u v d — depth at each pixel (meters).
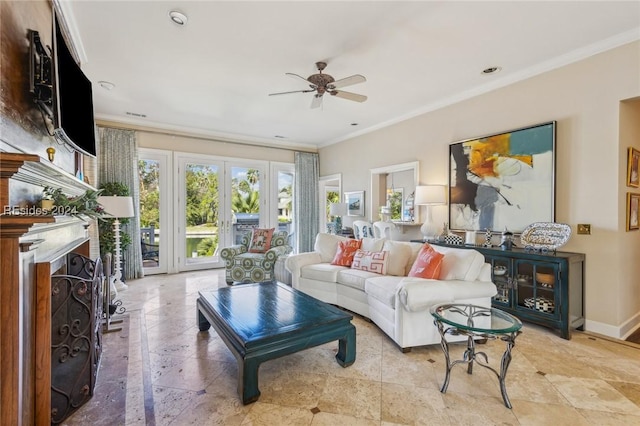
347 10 2.36
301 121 5.29
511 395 1.92
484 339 2.66
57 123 1.61
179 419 1.70
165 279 5.04
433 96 4.16
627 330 2.93
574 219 3.06
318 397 1.90
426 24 2.54
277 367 2.27
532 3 2.28
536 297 3.04
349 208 6.20
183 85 3.75
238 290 2.98
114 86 3.77
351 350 2.28
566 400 1.87
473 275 2.69
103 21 2.46
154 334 2.82
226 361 2.34
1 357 1.20
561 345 2.66
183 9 2.33
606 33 2.68
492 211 3.73
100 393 1.92
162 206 5.46
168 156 5.51
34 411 1.41
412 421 1.68
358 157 5.98
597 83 2.90
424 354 2.48
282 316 2.26
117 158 4.93
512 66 3.30
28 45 1.67
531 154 3.35
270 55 3.03
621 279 2.85
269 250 4.75
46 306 1.43
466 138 4.05
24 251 1.28
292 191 6.94
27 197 1.57
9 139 1.43
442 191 4.13
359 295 3.33
